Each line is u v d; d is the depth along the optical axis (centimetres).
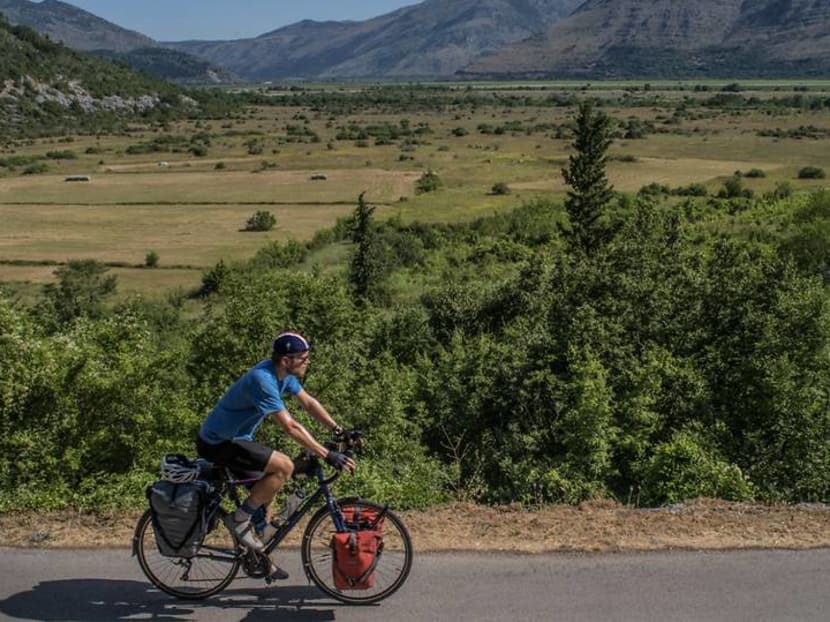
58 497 870
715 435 1519
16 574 692
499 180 13488
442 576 673
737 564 690
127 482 930
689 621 605
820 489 1433
